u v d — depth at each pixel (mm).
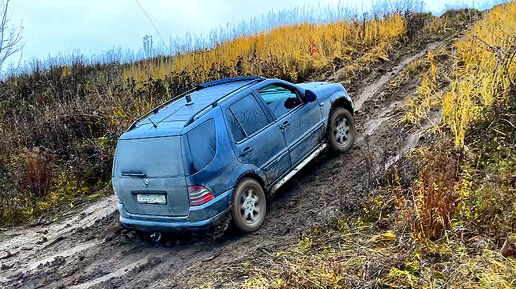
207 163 5648
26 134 11156
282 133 6582
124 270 5668
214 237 5688
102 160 9938
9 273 6262
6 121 12172
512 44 8836
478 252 3998
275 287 4219
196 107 6242
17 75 16188
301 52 14711
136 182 5941
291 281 4184
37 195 9273
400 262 4090
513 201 4445
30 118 12273
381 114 9281
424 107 8328
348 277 3988
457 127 6465
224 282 4684
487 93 6824
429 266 3982
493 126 6188
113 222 7531
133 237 6605
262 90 6684
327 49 14844
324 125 7309
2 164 10242
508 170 5074
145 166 5855
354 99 10773
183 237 6203
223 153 5801
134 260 5922
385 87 10898
